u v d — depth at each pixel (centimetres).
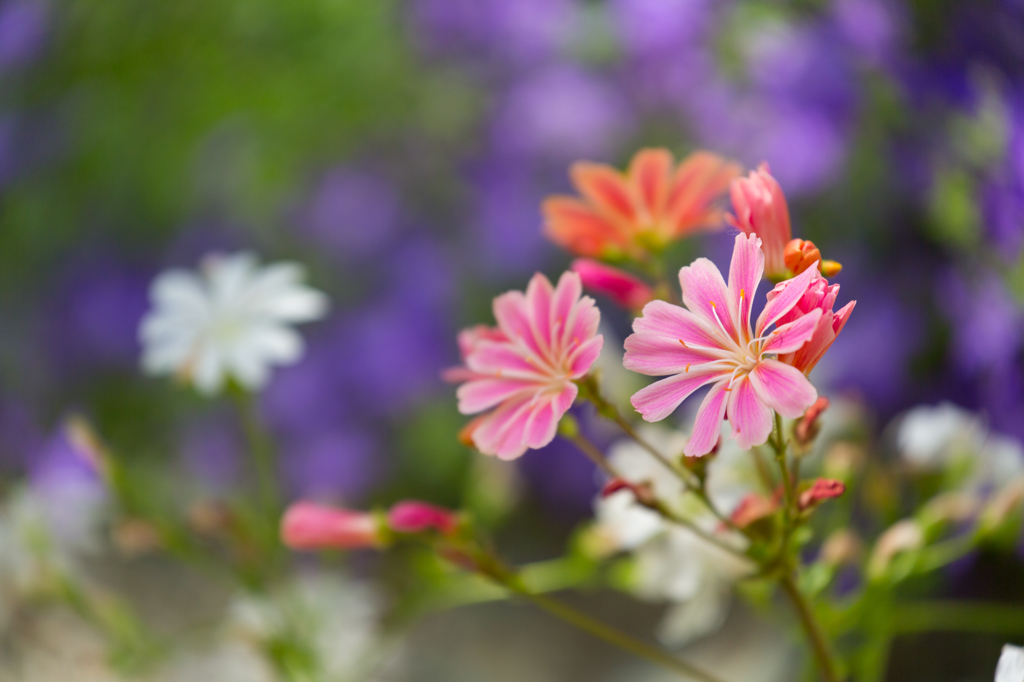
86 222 93
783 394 37
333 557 56
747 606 73
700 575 46
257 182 88
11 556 53
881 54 61
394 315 82
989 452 48
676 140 76
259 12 85
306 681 51
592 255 44
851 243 67
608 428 75
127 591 84
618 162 78
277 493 83
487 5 81
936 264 65
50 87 94
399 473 82
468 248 83
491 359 40
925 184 61
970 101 58
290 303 50
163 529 51
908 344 65
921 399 63
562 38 80
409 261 83
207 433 86
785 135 64
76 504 58
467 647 80
